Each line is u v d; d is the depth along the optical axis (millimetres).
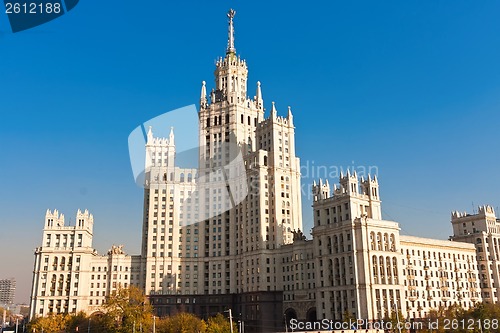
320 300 189000
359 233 178625
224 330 168000
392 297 177750
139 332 164875
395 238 186375
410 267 196250
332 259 186500
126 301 175875
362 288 172750
